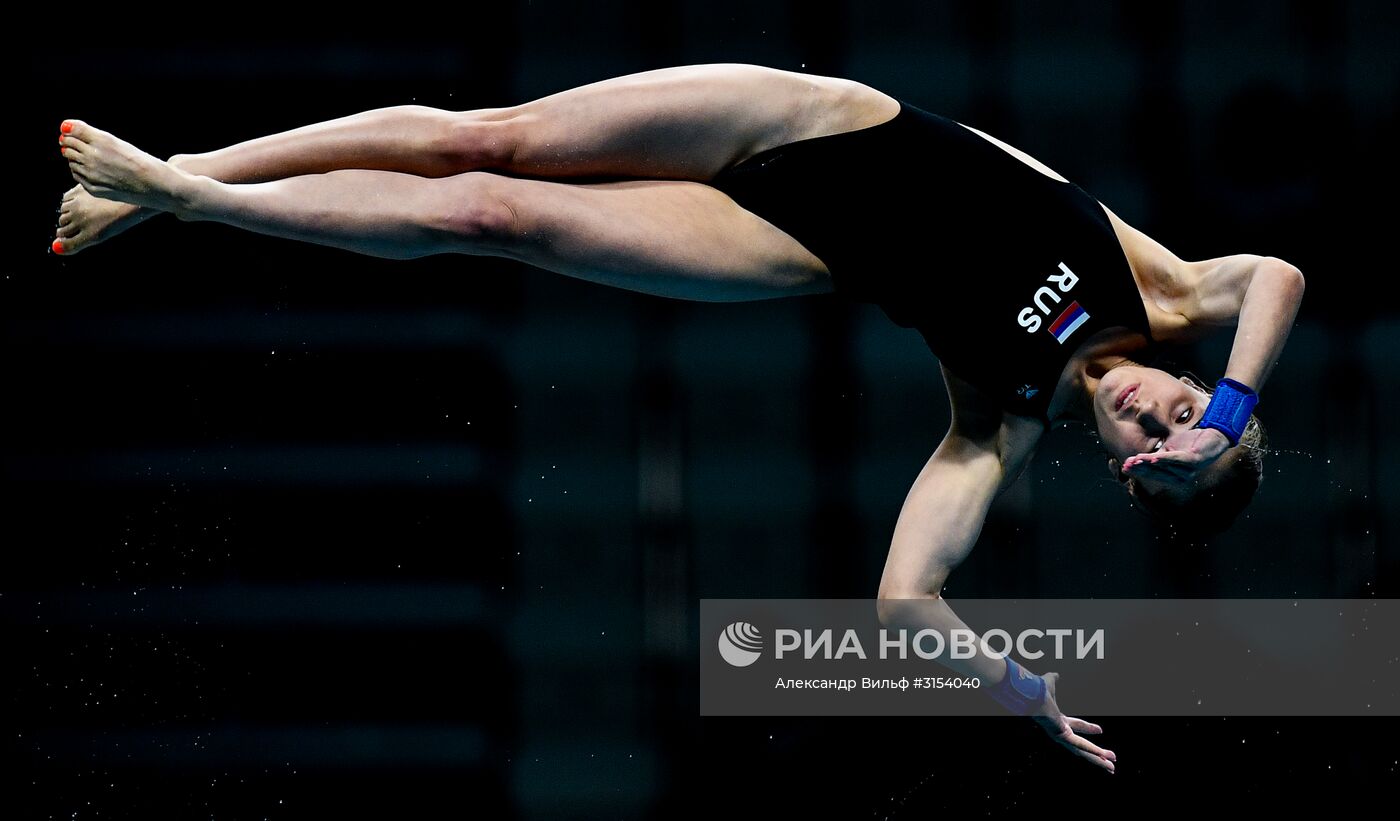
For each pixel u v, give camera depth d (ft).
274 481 69.26
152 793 63.72
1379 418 69.31
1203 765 62.23
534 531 69.46
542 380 70.95
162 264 69.87
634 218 37.81
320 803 64.34
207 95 69.31
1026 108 71.51
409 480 69.36
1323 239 70.49
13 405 68.59
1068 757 62.49
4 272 68.90
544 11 70.33
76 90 68.85
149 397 69.26
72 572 67.15
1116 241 38.93
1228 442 35.81
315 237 36.27
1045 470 69.05
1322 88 70.44
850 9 71.10
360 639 67.10
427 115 37.73
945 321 38.73
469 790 65.21
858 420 70.74
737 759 65.57
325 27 69.82
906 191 38.65
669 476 70.23
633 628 68.28
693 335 71.36
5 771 63.41
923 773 63.72
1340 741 62.95
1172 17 70.85
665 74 38.60
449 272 71.26
